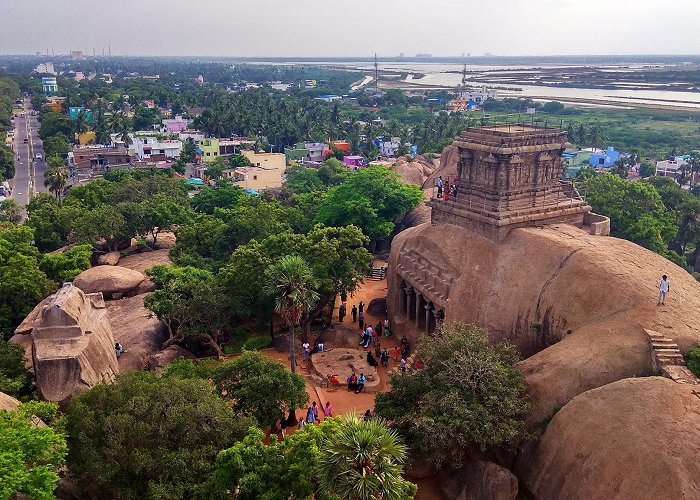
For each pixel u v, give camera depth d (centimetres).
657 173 14550
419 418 3136
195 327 4975
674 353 3181
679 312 3441
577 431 2978
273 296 5019
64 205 8812
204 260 6675
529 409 3256
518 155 4584
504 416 3222
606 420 2891
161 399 3006
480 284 4391
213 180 13600
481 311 4300
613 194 6962
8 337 5184
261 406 3553
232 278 5159
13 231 7006
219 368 3703
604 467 2788
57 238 8112
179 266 6378
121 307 5844
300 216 7756
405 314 5447
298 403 3672
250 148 16188
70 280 6172
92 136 17625
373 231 7188
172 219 8469
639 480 2641
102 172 13800
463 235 4747
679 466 2566
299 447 2606
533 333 3997
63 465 2758
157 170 12812
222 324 5109
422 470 3397
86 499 2917
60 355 3712
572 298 3794
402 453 2342
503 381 3309
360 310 5541
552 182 4938
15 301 5397
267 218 7138
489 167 4722
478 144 4762
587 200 7019
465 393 3272
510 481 3055
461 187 5022
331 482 2261
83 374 3684
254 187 12975
